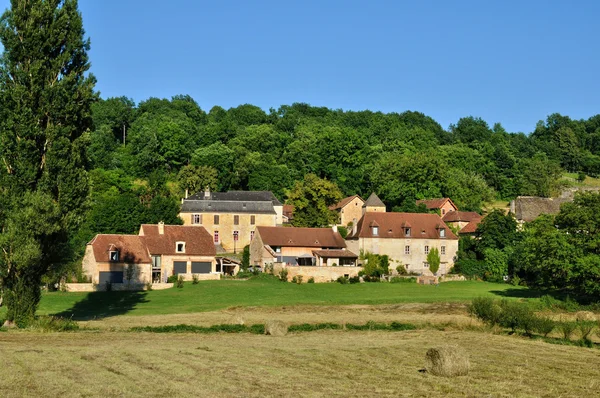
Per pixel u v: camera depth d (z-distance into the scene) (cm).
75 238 8225
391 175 12900
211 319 4950
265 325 4128
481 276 9112
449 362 2623
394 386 2398
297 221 10931
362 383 2431
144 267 7906
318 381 2438
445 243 9625
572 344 3866
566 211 7056
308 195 11212
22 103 4322
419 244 9506
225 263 8975
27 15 4469
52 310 5878
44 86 4412
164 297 6869
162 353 2956
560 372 2773
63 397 2098
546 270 7106
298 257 9119
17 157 4253
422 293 7400
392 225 9538
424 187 12769
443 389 2372
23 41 4425
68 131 4403
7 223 4134
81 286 7362
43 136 4344
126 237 8125
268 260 8912
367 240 9306
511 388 2423
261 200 11000
